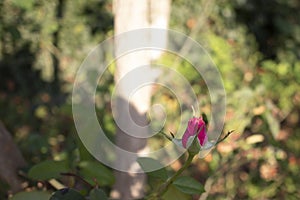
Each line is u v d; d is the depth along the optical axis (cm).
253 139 340
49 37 621
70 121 414
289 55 665
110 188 274
